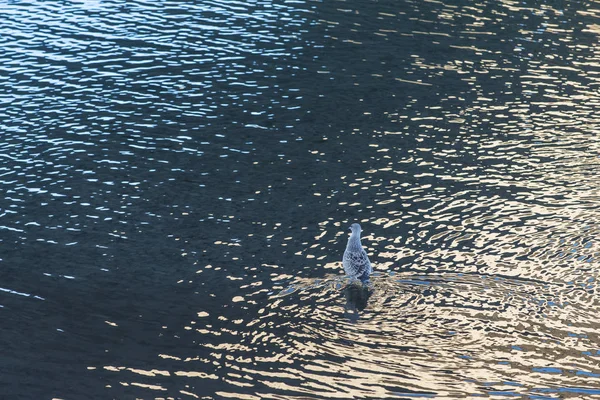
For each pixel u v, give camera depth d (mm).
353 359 24422
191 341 25469
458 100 46781
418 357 24453
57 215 33219
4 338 25391
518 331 25734
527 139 42188
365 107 45281
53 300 27516
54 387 23281
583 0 67688
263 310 27016
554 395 22828
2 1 61625
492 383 23312
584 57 54781
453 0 65938
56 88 46188
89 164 37781
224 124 42562
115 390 23188
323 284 28500
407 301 27281
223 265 29859
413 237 31969
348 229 32625
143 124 42219
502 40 57219
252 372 23953
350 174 37625
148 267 29672
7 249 30562
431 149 40562
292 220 33312
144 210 33844
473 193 36062
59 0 62656
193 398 22859
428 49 54719
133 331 25969
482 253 30750
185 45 53688
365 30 57812
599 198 35781
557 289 28250
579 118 45125
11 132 40531
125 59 50875
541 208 34750
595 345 25156
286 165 38375
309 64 51125
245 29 57125
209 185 36188
